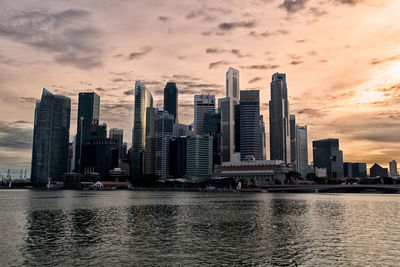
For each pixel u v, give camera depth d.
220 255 63.47
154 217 121.31
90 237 80.31
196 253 65.00
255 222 107.62
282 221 110.31
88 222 106.75
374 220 113.62
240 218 118.81
